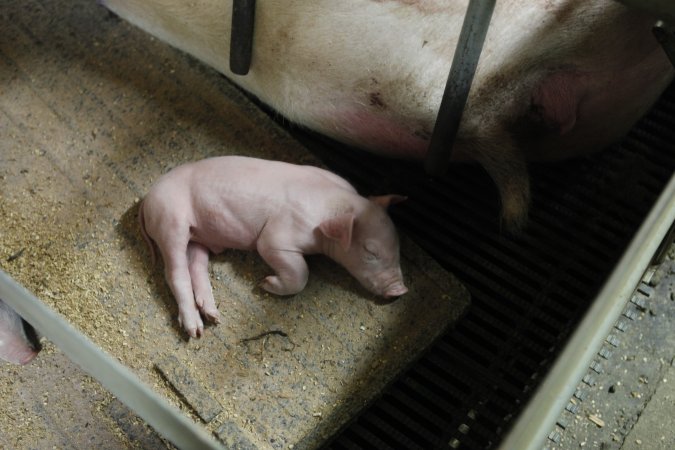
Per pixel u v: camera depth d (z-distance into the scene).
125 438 1.63
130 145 1.81
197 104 1.84
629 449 1.63
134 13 1.83
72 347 1.33
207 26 1.77
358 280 1.69
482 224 1.80
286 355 1.67
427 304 1.70
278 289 1.69
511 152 1.69
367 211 1.67
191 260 1.70
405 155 1.78
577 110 1.68
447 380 1.72
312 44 1.69
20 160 1.80
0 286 1.38
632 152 1.83
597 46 1.63
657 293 1.71
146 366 1.67
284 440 1.62
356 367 1.67
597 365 1.67
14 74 1.87
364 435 1.68
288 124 1.88
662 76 1.67
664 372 1.67
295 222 1.66
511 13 1.62
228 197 1.67
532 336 1.73
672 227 1.65
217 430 1.62
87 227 1.75
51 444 1.63
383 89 1.69
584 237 1.78
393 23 1.66
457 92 1.58
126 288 1.71
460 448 1.67
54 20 1.91
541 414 1.30
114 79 1.86
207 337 1.68
